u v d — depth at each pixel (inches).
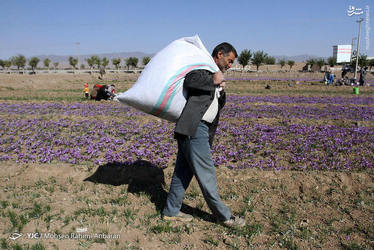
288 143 319.9
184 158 164.1
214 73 143.5
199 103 144.9
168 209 171.3
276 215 178.5
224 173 229.5
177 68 143.6
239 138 342.3
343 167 249.1
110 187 215.3
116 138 348.8
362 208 185.0
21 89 1138.7
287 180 218.2
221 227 167.5
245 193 205.3
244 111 553.6
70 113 527.5
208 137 160.1
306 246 149.9
